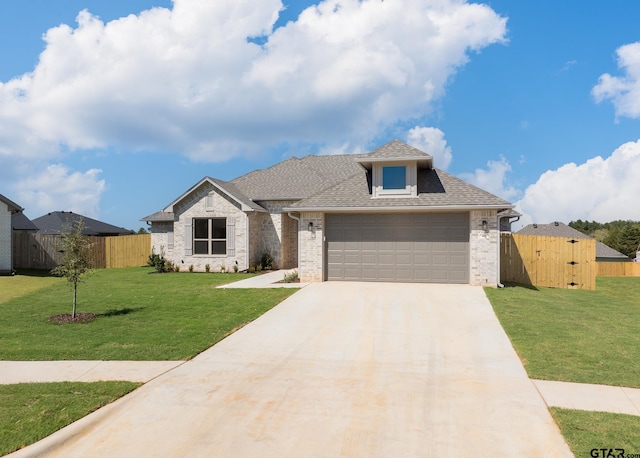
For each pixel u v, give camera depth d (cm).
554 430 467
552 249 1775
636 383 609
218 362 715
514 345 808
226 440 449
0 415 501
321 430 471
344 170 2509
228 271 2098
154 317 1040
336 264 1616
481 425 481
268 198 2217
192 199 2152
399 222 1566
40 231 3441
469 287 1441
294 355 756
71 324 971
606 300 1408
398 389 594
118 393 572
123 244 2606
